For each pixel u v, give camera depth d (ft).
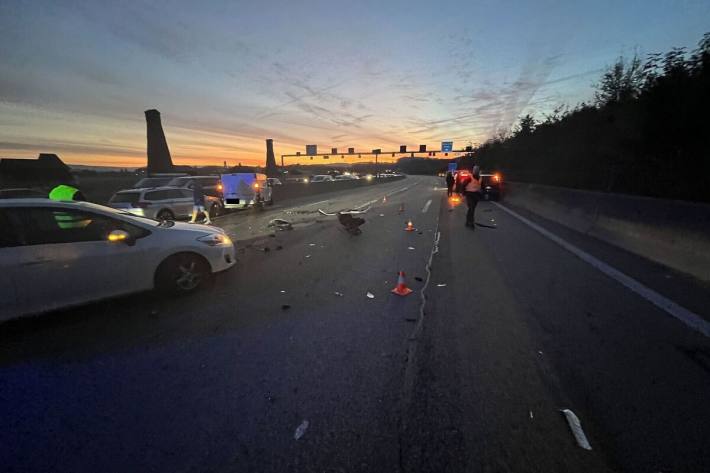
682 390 7.85
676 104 22.88
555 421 7.02
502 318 11.93
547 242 24.07
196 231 15.74
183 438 6.84
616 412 7.20
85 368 9.39
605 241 23.40
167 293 14.61
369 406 7.64
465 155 187.21
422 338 10.67
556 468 5.91
